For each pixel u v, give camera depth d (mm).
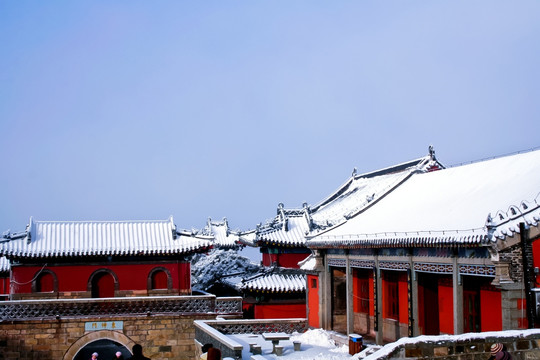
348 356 31109
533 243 23109
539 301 22172
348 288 35250
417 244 26922
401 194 38062
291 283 48312
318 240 37688
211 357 16641
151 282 50250
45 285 48656
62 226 50281
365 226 34562
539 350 18312
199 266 65688
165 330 46188
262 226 52375
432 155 46281
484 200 27125
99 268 49500
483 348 17938
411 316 28547
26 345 43781
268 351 33219
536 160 28516
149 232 51469
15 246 47375
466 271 24984
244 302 49250
